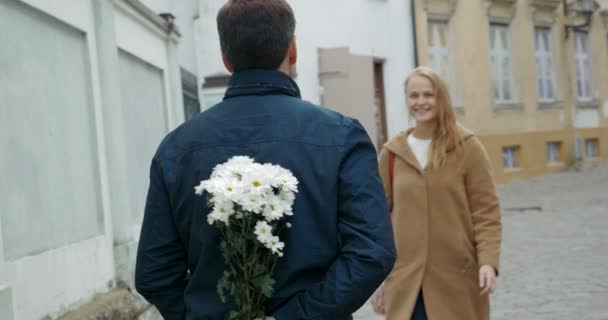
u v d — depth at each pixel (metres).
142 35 7.85
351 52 18.06
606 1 29.88
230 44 2.52
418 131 4.59
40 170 5.05
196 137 2.49
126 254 6.53
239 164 2.34
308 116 2.45
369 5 18.89
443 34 22.41
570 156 27.59
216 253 2.40
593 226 13.62
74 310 5.32
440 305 4.37
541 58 26.86
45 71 5.29
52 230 5.18
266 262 2.33
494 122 24.12
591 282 8.84
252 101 2.49
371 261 2.28
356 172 2.39
